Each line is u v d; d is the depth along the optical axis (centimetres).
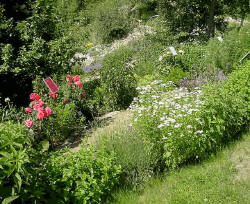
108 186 423
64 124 641
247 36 975
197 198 422
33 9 843
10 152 357
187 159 526
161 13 1644
